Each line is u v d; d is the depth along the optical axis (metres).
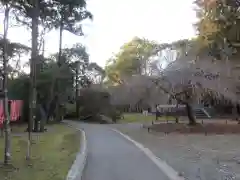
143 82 41.06
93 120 45.50
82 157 13.71
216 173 10.48
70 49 46.12
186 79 27.11
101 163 12.70
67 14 21.80
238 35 27.70
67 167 11.18
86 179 9.84
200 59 27.77
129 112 56.44
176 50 29.95
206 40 29.08
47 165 11.38
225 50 27.64
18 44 20.58
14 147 16.14
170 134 24.39
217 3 28.25
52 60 37.53
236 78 26.95
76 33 31.08
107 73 69.25
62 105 44.97
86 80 51.75
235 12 27.67
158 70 29.83
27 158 12.37
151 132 26.44
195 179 9.70
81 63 48.72
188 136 22.75
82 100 48.84
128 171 11.07
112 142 20.22
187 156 14.11
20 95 32.38
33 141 19.19
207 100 32.06
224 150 15.69
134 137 23.34
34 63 15.30
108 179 9.86
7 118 10.94
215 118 39.84
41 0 16.22
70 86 41.53
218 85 27.05
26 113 32.53
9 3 11.23
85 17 28.88
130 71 63.66
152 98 43.53
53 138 21.55
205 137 21.91
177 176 10.20
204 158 13.45
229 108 42.25
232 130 25.05
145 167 11.80
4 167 10.58
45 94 34.94
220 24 28.52
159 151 16.00
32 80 14.88
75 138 22.16
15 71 31.22
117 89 56.62
